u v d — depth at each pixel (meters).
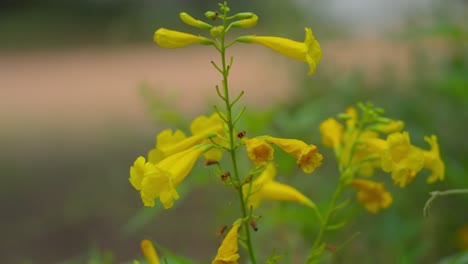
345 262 6.01
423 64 9.41
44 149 12.79
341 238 6.14
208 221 8.02
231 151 3.38
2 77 22.11
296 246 5.82
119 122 14.41
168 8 23.81
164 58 23.03
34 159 12.05
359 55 12.91
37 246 8.17
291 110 9.35
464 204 6.57
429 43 10.22
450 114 7.65
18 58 25.58
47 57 25.44
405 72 10.56
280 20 11.60
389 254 5.93
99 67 22.62
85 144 12.84
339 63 11.11
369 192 4.04
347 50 12.89
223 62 3.31
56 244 8.22
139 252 7.84
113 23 26.75
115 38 25.20
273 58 11.23
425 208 4.04
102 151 12.19
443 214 6.55
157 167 3.19
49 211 9.25
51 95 18.91
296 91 10.58
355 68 9.91
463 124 7.53
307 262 3.92
